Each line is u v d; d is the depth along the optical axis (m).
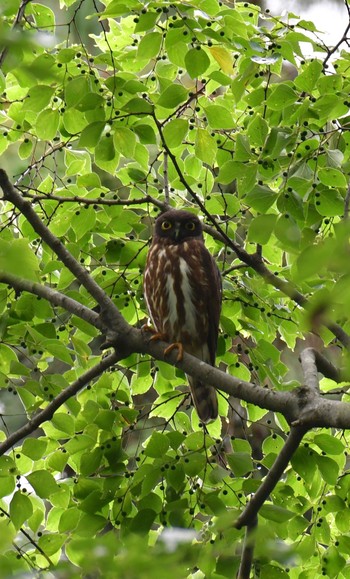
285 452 8.69
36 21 11.04
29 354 10.44
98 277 11.39
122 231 11.05
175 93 9.40
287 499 10.16
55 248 9.93
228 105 11.43
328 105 9.48
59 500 10.11
